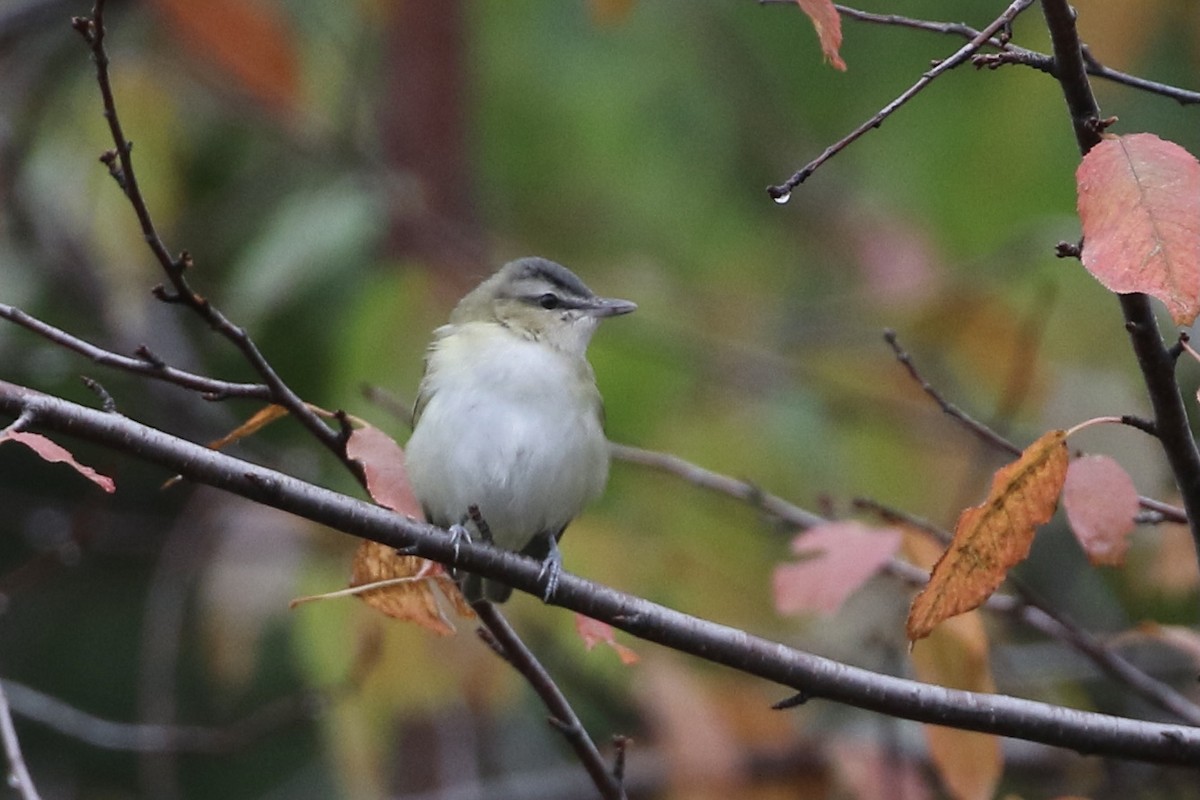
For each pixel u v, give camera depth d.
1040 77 12.58
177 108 13.33
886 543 7.48
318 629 10.83
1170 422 5.98
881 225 13.53
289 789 15.13
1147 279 4.94
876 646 9.92
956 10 13.52
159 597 11.70
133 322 13.34
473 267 12.43
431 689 10.65
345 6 13.21
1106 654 8.38
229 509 11.67
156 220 13.05
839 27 5.57
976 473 10.55
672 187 13.85
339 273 12.63
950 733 7.16
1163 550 9.13
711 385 13.05
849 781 10.04
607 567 11.20
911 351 13.00
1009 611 8.75
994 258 12.24
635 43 13.87
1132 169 5.11
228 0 10.39
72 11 12.91
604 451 9.56
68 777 14.97
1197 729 6.52
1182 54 12.69
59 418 6.20
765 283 13.97
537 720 13.76
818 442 12.69
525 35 13.65
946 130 13.65
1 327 12.93
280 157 13.62
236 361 13.55
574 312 10.01
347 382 11.61
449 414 9.27
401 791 12.60
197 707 14.92
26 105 13.40
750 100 14.05
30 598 15.89
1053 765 11.09
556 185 13.73
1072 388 11.77
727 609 11.50
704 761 10.29
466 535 7.30
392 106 13.40
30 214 13.17
